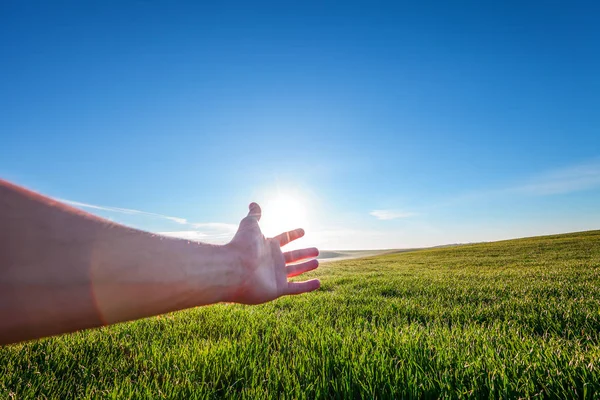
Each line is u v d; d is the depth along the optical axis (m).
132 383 2.13
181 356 2.54
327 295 6.41
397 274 11.95
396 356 2.36
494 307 4.60
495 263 16.91
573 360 2.08
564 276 8.42
